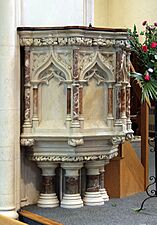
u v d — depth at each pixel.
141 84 4.80
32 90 4.81
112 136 4.84
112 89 4.87
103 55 4.80
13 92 4.70
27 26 4.92
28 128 4.78
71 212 4.81
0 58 4.66
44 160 4.87
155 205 5.11
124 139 4.90
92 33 4.67
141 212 4.82
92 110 4.82
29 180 5.07
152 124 8.68
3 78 4.65
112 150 4.99
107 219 4.57
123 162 5.50
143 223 4.45
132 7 9.42
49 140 4.75
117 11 9.64
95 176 5.14
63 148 4.79
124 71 4.92
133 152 5.71
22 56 4.86
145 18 9.23
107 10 9.73
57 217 4.62
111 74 4.84
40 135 4.74
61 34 4.63
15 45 4.71
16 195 4.81
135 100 7.44
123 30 4.77
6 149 4.67
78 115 4.67
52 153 4.84
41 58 4.77
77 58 4.65
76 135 4.62
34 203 5.11
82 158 4.83
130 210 4.90
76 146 4.69
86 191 5.14
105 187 5.45
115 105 4.87
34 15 4.98
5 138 4.66
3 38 4.64
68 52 4.68
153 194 5.53
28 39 4.73
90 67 4.72
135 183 5.70
